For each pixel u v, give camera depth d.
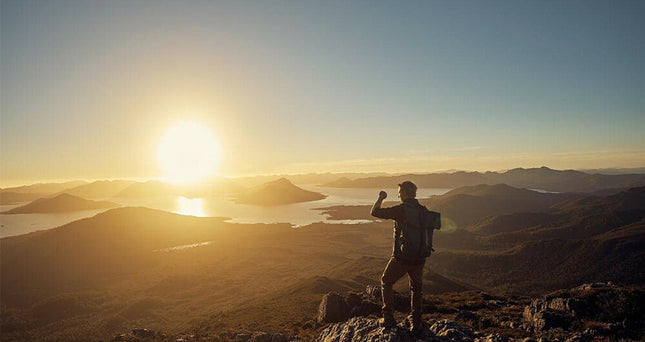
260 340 15.21
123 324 151.00
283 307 55.91
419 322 7.82
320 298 61.19
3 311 178.12
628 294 17.88
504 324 16.59
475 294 32.81
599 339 11.78
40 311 168.88
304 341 13.60
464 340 7.93
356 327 8.95
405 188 7.64
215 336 17.84
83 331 142.88
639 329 14.48
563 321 15.63
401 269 7.61
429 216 7.53
